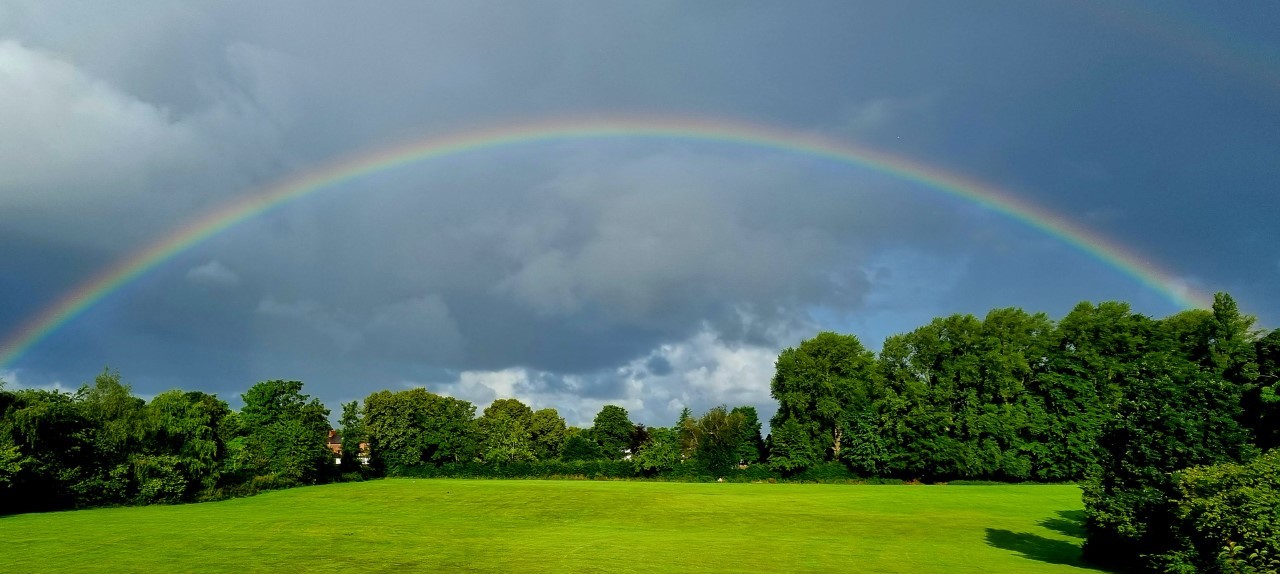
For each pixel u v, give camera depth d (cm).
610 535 3591
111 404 5553
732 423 10119
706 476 9812
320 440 8869
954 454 8825
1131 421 2405
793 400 10375
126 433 5488
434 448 12156
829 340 10406
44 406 4894
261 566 2458
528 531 3762
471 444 12294
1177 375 2405
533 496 6238
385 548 2969
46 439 4988
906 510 5100
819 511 5016
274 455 8438
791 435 9762
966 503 5684
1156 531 2291
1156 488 2294
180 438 6072
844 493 6825
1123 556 2545
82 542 3097
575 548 3034
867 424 9631
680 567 2522
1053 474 8712
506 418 12544
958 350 9719
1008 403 9175
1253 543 1830
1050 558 2862
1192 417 2300
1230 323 7075
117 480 5359
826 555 2895
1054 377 9019
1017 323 9412
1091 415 8694
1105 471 2489
